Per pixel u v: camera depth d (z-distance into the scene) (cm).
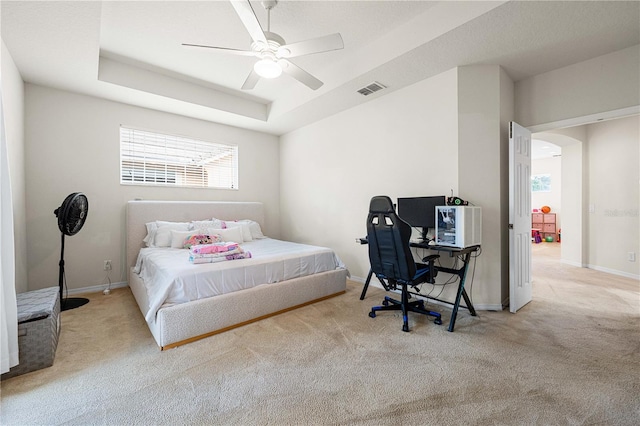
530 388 158
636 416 136
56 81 308
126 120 375
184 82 366
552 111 288
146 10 231
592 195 466
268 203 529
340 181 414
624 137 423
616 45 244
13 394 154
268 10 225
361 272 387
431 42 239
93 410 143
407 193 328
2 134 169
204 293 228
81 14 204
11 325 166
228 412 142
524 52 255
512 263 271
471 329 236
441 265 302
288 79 365
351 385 163
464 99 281
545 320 252
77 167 340
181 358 193
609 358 187
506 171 291
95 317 264
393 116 342
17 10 197
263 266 266
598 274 426
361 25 256
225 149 479
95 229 352
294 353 199
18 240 275
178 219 403
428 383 164
